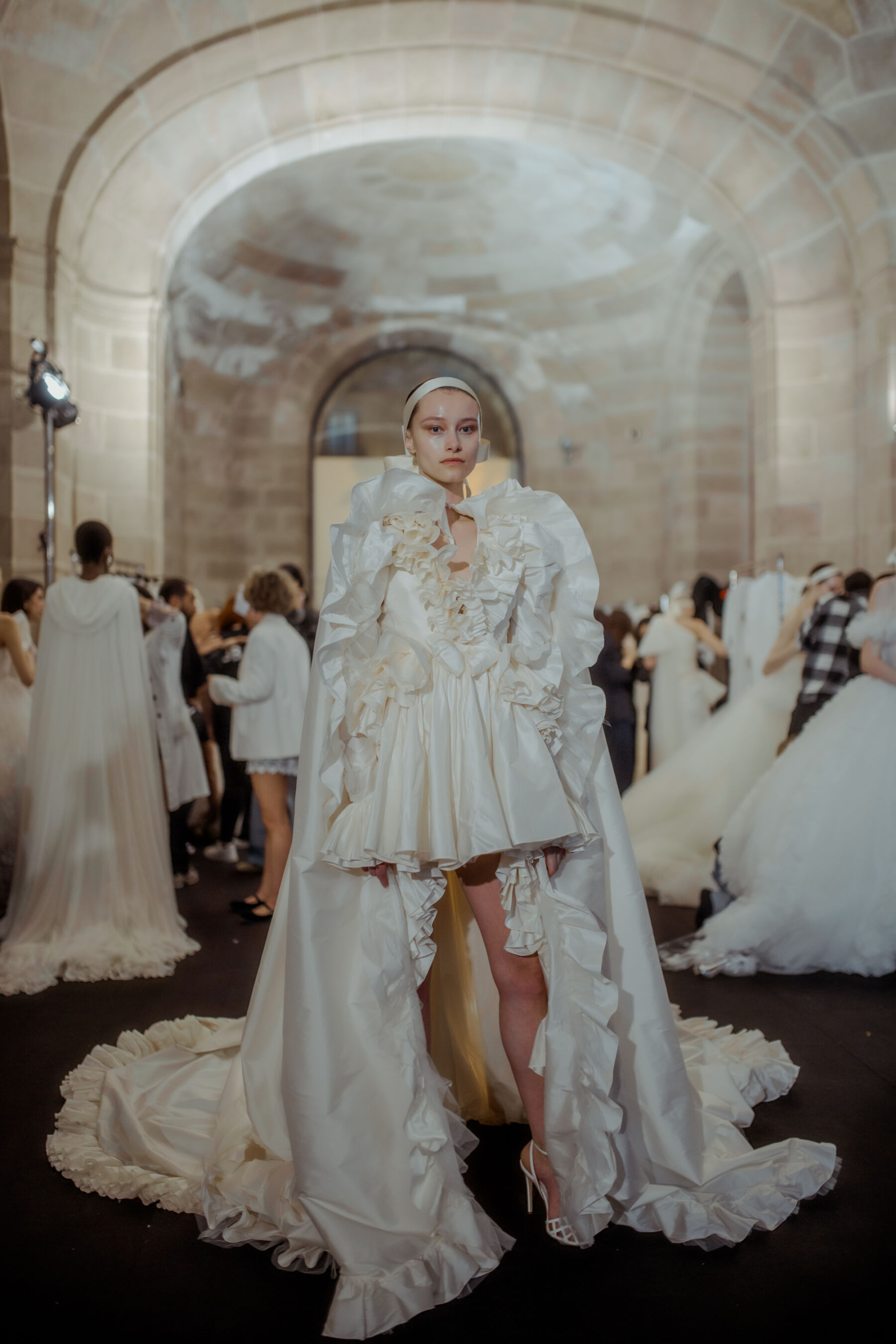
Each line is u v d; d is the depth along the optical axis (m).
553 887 1.90
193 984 3.55
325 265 12.12
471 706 1.85
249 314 12.34
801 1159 2.07
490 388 13.93
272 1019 2.04
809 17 7.16
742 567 8.80
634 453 13.11
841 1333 1.61
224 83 7.63
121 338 8.22
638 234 11.34
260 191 10.46
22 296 7.20
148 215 8.12
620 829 2.04
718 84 7.76
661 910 4.73
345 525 1.88
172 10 7.05
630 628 7.25
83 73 7.06
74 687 4.00
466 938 2.31
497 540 1.92
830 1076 2.66
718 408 12.08
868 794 3.66
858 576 5.07
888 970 3.61
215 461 12.90
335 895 1.90
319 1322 1.67
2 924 3.97
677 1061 1.99
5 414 7.13
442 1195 1.80
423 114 8.26
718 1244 1.86
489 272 12.50
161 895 4.04
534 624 1.91
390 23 7.53
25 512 7.19
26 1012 3.24
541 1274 1.79
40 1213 2.01
